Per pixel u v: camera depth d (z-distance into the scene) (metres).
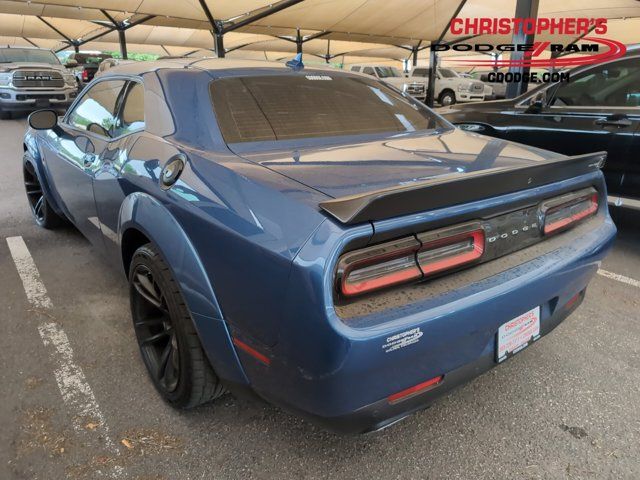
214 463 1.91
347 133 2.29
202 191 1.78
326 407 1.48
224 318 1.70
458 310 1.56
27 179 4.46
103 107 2.92
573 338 2.79
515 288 1.71
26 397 2.25
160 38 27.80
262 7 15.28
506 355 1.83
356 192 1.57
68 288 3.31
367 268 1.47
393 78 22.95
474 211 1.67
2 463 1.89
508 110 5.00
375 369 1.45
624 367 2.52
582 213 2.18
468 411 2.20
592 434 2.06
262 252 1.49
